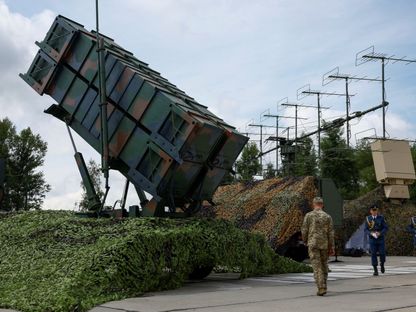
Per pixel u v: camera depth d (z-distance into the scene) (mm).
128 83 13734
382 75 35938
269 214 21859
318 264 10734
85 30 15320
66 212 15680
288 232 21203
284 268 15531
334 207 22406
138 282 10836
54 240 12422
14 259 11961
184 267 11984
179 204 14812
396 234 27469
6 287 10492
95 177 23062
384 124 34938
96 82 14375
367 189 46875
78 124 14766
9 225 14648
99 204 14531
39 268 11070
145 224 12156
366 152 47250
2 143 50188
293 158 33281
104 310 8906
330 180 22609
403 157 29641
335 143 46875
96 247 11188
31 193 50562
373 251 15578
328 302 9555
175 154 12852
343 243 26250
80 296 9617
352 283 12945
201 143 13641
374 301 9562
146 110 13367
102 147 13750
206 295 10766
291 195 21875
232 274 16344
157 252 11414
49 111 15180
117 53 14938
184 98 14727
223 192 24875
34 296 9602
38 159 51656
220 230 13414
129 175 13688
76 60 14680
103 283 10211
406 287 12023
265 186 23734
